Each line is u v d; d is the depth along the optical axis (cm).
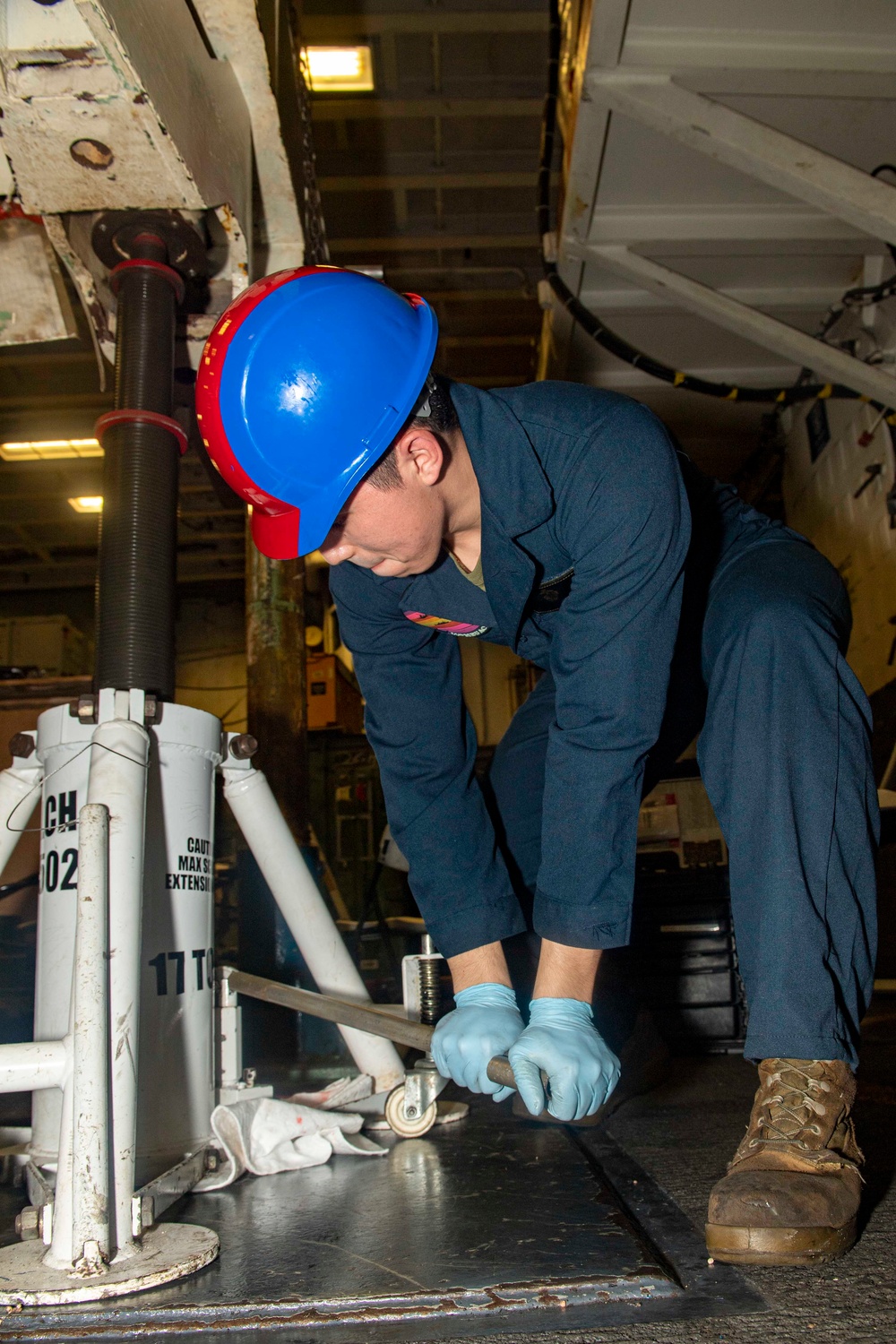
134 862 89
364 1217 92
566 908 83
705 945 224
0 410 661
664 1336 59
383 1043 145
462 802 112
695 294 376
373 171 483
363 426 85
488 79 444
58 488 758
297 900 141
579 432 86
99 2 95
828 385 409
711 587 101
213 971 123
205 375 92
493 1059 83
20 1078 79
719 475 578
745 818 82
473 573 103
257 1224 91
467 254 548
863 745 85
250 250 139
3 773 119
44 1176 104
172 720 111
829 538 464
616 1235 80
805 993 76
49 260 143
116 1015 84
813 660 84
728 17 275
